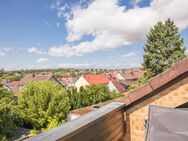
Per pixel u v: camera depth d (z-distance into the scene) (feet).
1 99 70.38
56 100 78.84
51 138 5.29
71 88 90.79
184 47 108.58
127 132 10.82
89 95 91.30
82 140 6.78
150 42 111.14
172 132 7.96
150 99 10.38
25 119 78.79
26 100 79.30
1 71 77.25
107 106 9.90
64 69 454.81
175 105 9.81
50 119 77.25
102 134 8.27
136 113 10.71
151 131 8.23
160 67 103.91
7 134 67.56
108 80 180.34
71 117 61.46
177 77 9.77
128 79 221.87
